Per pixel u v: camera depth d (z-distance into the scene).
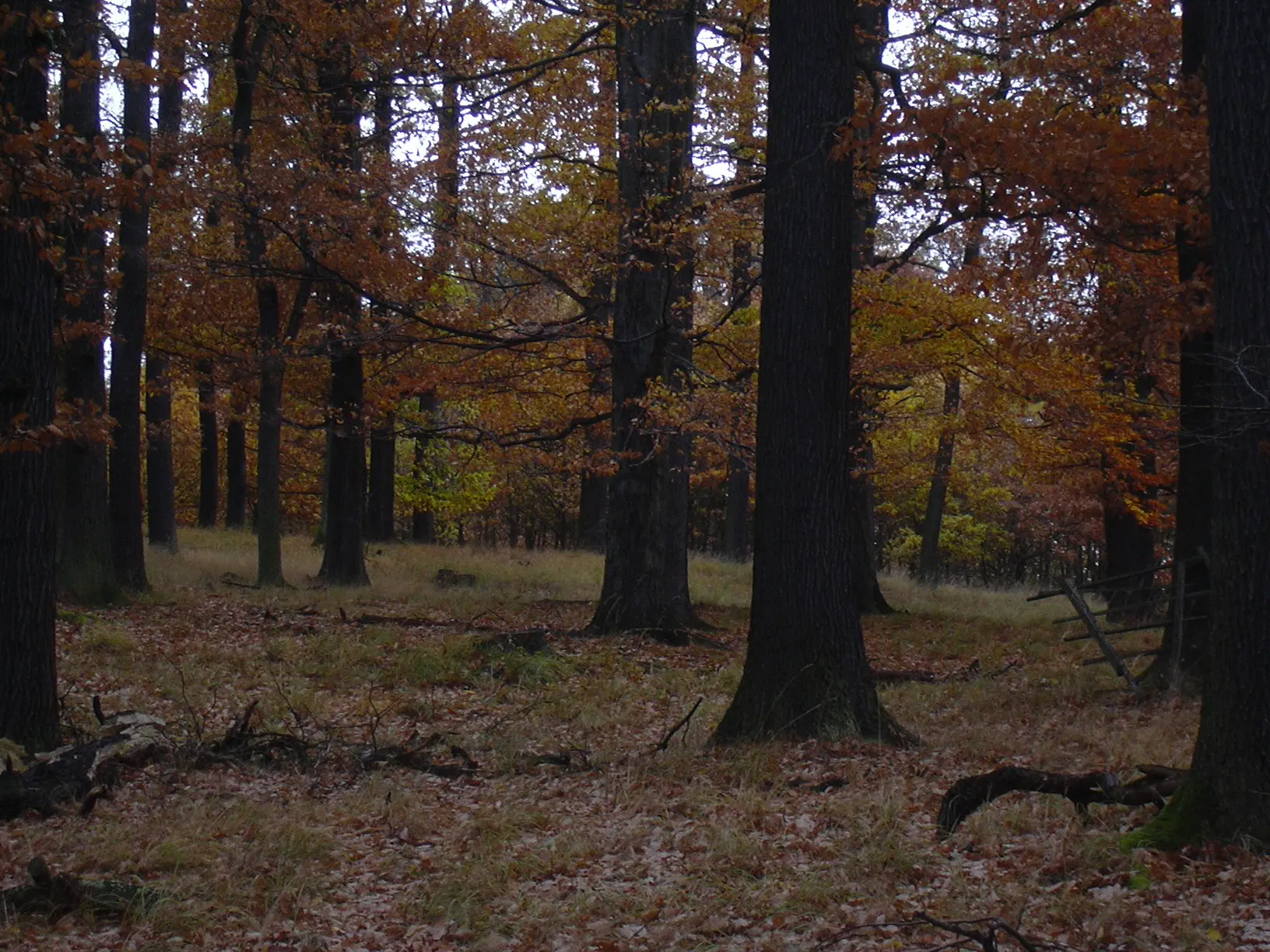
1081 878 5.66
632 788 8.02
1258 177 5.72
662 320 15.70
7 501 8.33
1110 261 12.48
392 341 17.09
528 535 51.59
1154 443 16.83
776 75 9.40
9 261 8.02
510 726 10.20
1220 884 5.34
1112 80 13.19
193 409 38.72
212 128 18.61
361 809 7.63
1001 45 12.92
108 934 5.48
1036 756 8.71
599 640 15.58
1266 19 5.71
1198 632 11.43
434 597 19.81
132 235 17.41
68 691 10.71
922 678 13.27
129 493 17.98
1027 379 15.98
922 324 16.08
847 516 9.48
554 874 6.28
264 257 18.08
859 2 10.22
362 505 21.56
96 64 8.26
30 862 5.81
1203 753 6.00
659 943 5.14
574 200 18.81
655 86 16.09
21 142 7.20
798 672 9.28
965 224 13.40
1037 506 32.31
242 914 5.70
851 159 9.48
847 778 8.02
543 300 18.45
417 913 5.73
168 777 8.25
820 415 9.33
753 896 5.65
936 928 5.05
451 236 17.00
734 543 31.05
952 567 52.53
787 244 9.34
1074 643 16.08
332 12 16.80
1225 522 5.88
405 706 10.93
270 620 16.03
